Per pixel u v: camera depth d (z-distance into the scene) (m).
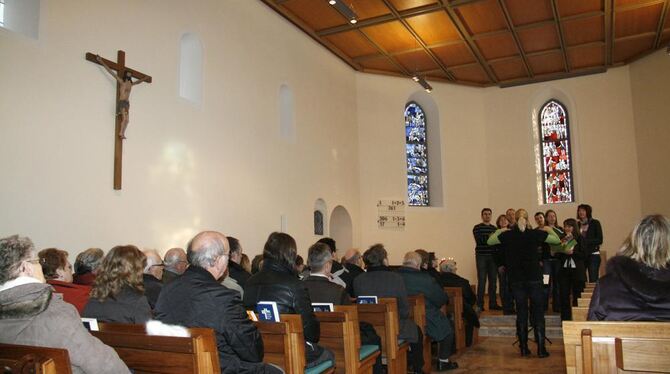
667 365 2.28
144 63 6.82
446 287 7.25
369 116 13.21
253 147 8.98
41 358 1.87
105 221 6.01
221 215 8.00
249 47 9.16
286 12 10.06
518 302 6.84
